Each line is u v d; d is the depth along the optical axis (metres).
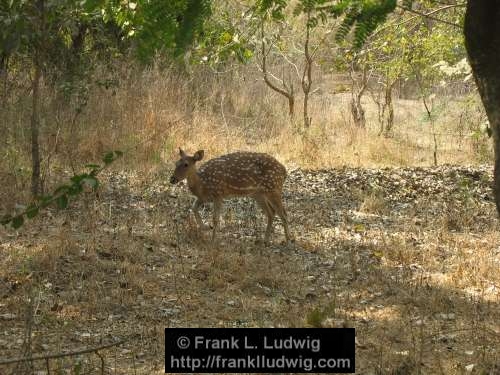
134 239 8.41
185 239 8.65
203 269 7.64
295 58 18.89
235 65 17.47
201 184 8.72
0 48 8.83
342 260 8.31
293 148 14.38
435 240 9.23
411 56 15.44
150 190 10.78
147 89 14.56
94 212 9.28
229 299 6.99
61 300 6.70
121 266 7.49
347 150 14.70
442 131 17.28
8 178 10.10
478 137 13.27
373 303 7.07
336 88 21.06
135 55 3.67
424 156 15.01
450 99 17.89
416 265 8.26
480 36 3.71
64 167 11.45
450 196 11.66
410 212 10.66
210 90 16.83
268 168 8.91
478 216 10.55
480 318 6.75
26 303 6.50
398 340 6.15
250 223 9.74
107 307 6.60
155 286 7.18
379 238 9.27
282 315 6.54
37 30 8.93
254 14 8.02
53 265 7.32
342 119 17.31
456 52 15.20
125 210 9.70
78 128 12.75
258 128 15.88
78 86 12.14
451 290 7.48
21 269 7.24
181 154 8.84
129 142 12.64
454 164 14.27
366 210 10.70
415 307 7.00
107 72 14.21
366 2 3.24
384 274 7.84
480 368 5.51
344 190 11.80
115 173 11.52
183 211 9.99
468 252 8.73
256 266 7.82
